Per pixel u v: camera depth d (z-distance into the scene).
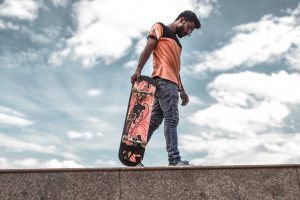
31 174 3.15
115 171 3.35
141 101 4.22
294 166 3.79
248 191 3.60
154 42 4.29
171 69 4.30
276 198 3.65
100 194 3.26
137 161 4.04
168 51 4.33
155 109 4.39
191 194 3.46
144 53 4.25
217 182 3.56
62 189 3.19
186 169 3.53
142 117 4.18
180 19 4.55
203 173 3.55
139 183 3.38
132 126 4.13
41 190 3.13
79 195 3.21
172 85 4.23
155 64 4.36
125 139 4.07
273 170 3.73
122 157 4.01
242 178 3.63
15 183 3.09
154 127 4.37
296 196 3.69
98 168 3.32
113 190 3.30
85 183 3.25
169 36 4.40
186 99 4.84
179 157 4.02
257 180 3.66
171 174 3.47
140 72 4.25
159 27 4.37
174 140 4.06
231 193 3.56
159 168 3.46
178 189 3.45
